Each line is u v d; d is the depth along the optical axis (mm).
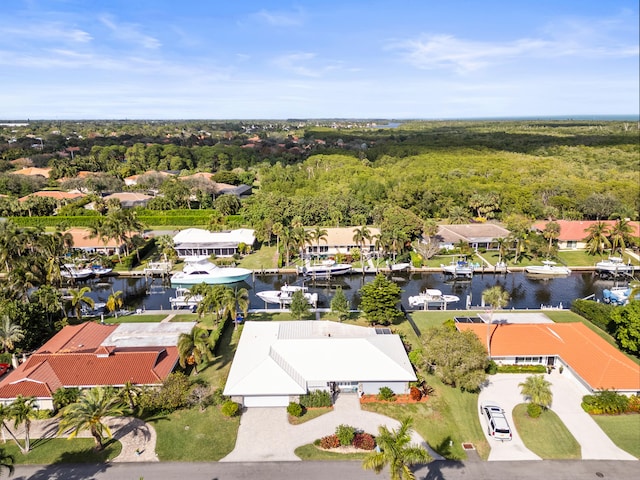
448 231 110750
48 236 80625
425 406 47281
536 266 96125
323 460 39344
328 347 52125
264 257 103875
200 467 38375
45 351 53750
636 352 56969
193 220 130750
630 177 151500
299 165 196125
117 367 49875
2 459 38844
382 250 100812
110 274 92938
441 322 67500
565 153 192750
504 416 44406
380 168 174750
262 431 43188
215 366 54625
